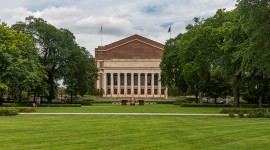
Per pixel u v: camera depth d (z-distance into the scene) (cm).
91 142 1579
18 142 1579
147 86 12500
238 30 4047
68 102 7012
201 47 5012
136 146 1483
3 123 2491
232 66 4378
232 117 3203
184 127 2189
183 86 7331
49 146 1481
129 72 12400
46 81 6631
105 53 12631
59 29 6788
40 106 5741
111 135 1802
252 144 1547
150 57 12494
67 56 6444
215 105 5800
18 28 6378
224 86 6812
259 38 2797
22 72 5122
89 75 7444
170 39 7781
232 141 1625
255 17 2778
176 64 7256
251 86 4772
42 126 2258
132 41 12581
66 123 2483
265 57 2888
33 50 5759
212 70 5934
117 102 8794
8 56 4975
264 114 3203
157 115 3488
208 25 5253
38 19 6581
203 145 1516
